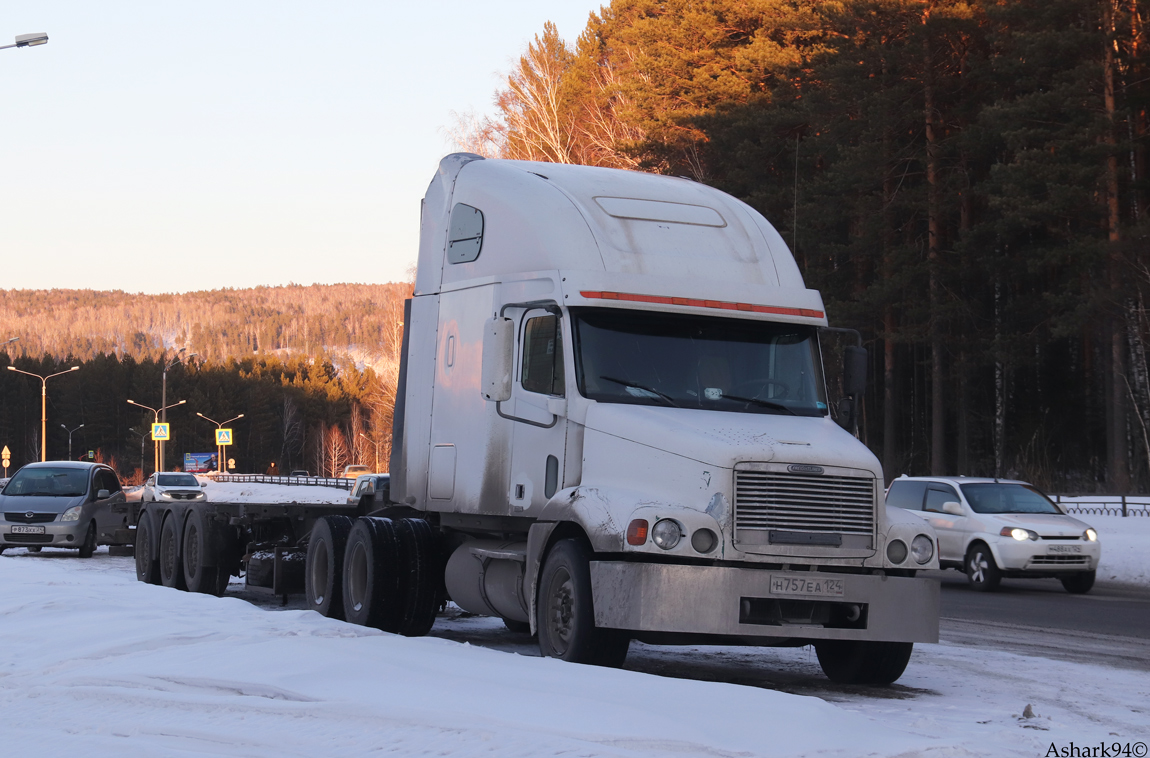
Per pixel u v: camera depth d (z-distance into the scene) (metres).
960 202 44.81
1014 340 44.34
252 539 15.44
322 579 12.55
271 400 194.75
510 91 55.12
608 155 53.03
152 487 36.44
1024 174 36.81
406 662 8.16
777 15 49.22
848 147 42.78
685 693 6.95
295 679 7.61
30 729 6.79
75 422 178.75
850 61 43.03
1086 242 37.91
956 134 44.88
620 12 64.94
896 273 44.25
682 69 50.22
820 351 10.30
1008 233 41.50
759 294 10.12
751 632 8.51
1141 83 39.50
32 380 182.88
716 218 10.75
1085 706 8.45
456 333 11.34
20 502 24.09
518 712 6.55
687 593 8.38
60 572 17.44
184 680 7.73
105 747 6.25
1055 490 45.38
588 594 8.82
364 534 11.50
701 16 50.16
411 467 12.02
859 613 8.90
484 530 10.81
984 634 13.45
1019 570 19.69
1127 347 42.41
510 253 10.59
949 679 9.82
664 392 9.62
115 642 9.20
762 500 8.63
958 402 50.72
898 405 59.97
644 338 9.77
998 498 21.17
